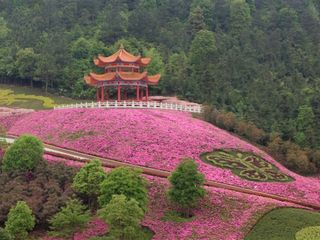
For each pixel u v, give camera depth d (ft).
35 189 202.59
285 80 406.62
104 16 558.97
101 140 270.26
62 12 571.28
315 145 319.06
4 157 225.35
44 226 192.95
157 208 204.64
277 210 198.59
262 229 186.29
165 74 429.38
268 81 393.91
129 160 249.34
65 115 317.63
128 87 361.71
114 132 275.80
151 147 257.96
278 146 290.97
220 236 183.21
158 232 188.03
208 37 456.86
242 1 559.38
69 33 523.70
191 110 340.18
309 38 497.46
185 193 195.93
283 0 606.14
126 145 261.44
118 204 172.76
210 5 570.46
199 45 451.94
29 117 339.16
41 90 481.46
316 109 347.36
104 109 317.83
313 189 237.25
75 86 459.32
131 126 280.31
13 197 194.39
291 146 291.99
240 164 252.62
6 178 213.66
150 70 444.14
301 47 478.18
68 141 279.08
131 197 187.11
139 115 299.17
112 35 512.22
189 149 258.57
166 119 299.79
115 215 171.22
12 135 311.47
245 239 181.37
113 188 189.06
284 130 327.67
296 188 234.38
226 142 276.21
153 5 588.09
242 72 417.69
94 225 191.93
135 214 173.78
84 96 451.94
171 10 578.25
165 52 483.92
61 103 429.79
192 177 198.18
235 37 508.53
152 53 467.93
